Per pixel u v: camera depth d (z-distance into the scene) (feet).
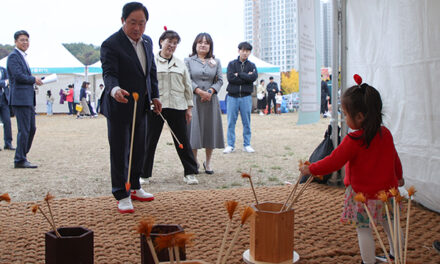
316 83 15.31
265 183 17.20
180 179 18.22
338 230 10.66
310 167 7.86
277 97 74.95
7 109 27.25
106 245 9.47
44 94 85.71
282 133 39.22
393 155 7.95
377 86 14.12
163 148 28.96
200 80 18.31
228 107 25.50
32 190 16.06
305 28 14.12
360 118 7.86
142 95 12.84
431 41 11.96
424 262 8.57
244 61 24.98
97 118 68.85
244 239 9.82
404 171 13.10
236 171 19.88
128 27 12.41
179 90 16.07
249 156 24.49
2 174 19.24
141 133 13.32
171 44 15.80
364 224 7.84
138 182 13.58
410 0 12.54
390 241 8.20
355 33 15.06
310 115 14.82
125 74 12.51
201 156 24.75
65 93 82.38
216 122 18.79
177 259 4.33
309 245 9.56
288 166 21.18
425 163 12.29
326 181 16.11
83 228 7.38
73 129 45.93
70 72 71.92
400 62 13.05
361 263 8.34
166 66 15.85
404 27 12.84
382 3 13.78
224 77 73.31
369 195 7.73
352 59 15.29
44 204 13.15
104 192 15.89
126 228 10.80
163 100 15.83
